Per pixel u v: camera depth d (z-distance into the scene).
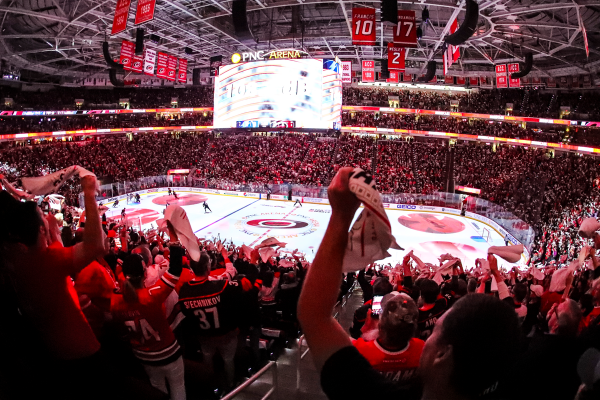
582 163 39.38
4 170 40.28
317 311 1.21
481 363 1.01
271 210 38.31
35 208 2.40
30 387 2.22
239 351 5.59
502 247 3.82
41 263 2.40
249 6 28.50
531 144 45.47
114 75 35.66
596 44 36.53
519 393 1.48
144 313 3.53
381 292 4.83
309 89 36.94
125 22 21.25
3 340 2.23
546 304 5.54
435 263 24.34
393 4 19.25
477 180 43.38
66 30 38.50
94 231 2.47
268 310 7.69
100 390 2.61
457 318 1.08
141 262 3.52
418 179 44.72
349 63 38.22
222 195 45.75
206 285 4.35
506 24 29.61
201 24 36.38
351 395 1.09
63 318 2.52
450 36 21.45
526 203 34.75
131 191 42.88
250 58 39.47
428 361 1.13
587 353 1.28
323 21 39.16
